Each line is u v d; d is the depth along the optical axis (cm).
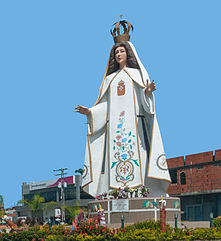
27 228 4203
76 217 3531
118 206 4253
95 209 4391
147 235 2984
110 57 4997
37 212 9431
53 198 9706
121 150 4631
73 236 3228
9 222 4325
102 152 4866
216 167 6222
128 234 3075
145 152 4672
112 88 4825
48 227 4078
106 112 4875
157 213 4188
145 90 4584
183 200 6675
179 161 6775
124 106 4731
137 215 4197
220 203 6153
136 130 4653
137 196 4372
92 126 4831
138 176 4512
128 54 4875
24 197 10512
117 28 5012
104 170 4791
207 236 2870
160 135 4572
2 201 6406
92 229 3241
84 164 4825
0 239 3481
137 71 4838
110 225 4194
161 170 4472
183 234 2948
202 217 6356
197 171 6481
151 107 4581
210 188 6250
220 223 3312
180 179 6719
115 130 4709
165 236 2967
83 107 4784
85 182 4756
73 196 9238
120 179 4559
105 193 4556
